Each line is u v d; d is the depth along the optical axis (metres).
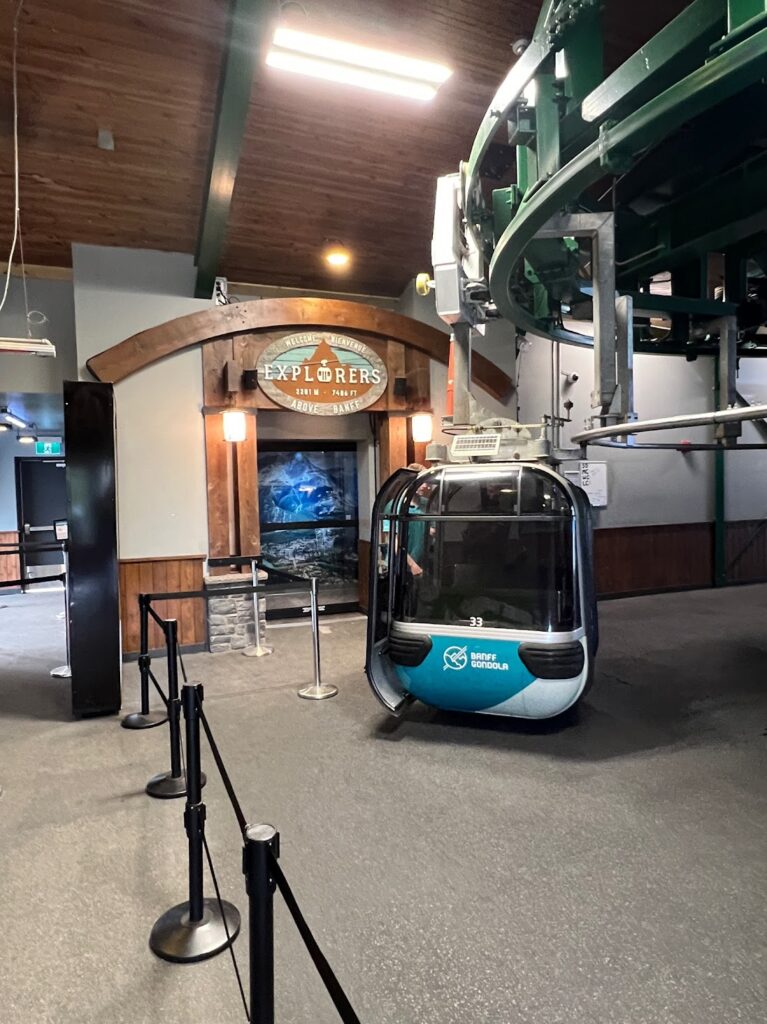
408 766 3.74
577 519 3.98
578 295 4.15
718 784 3.48
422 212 6.50
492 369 7.48
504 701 4.07
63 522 5.83
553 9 2.40
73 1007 2.07
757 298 4.90
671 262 4.21
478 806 3.28
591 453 8.44
